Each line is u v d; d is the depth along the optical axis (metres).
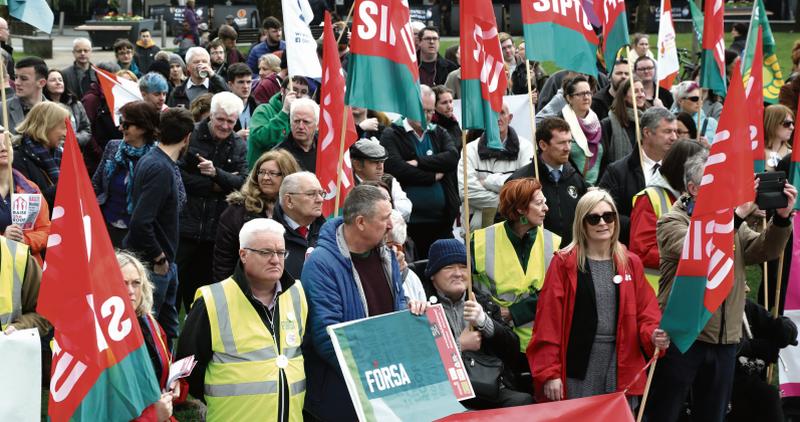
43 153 10.77
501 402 8.21
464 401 8.22
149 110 10.09
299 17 12.02
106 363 6.14
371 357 7.15
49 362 8.61
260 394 7.02
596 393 8.16
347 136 9.76
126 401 6.21
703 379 8.41
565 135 10.30
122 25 38.88
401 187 12.01
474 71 8.29
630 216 10.46
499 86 8.49
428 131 12.18
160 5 42.16
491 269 9.13
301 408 7.25
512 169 12.24
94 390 6.04
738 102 7.55
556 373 8.07
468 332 7.98
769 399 9.12
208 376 7.09
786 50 37.00
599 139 12.62
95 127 14.34
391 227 7.83
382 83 8.38
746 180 7.89
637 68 15.87
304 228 8.80
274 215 8.84
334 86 9.69
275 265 7.02
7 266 7.53
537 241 9.22
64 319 5.98
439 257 8.20
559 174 10.47
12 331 6.75
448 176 12.24
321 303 7.41
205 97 13.09
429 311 7.43
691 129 12.38
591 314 8.10
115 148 10.36
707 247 7.61
